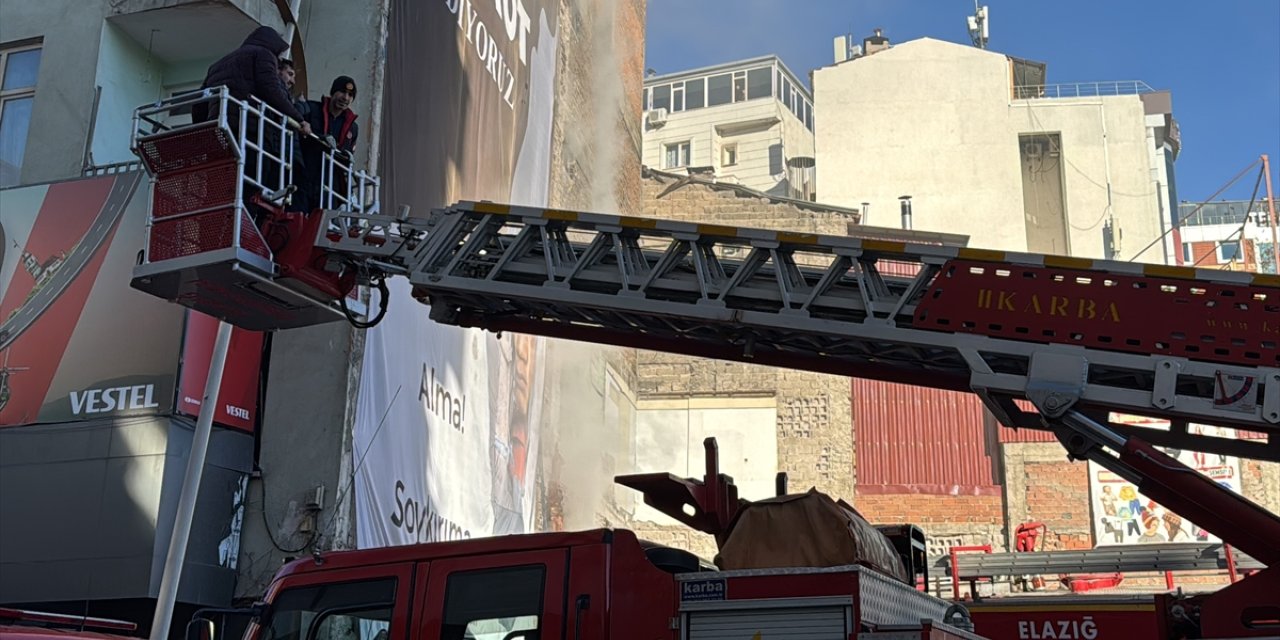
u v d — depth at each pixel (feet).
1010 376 23.07
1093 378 23.16
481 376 64.08
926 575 27.40
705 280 25.49
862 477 105.29
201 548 44.06
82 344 45.32
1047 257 23.50
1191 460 101.24
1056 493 103.45
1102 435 22.54
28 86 54.75
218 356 36.94
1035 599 42.39
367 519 48.73
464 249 27.09
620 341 27.73
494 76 69.97
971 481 104.73
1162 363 22.31
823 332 24.50
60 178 51.62
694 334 27.27
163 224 26.71
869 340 24.38
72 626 21.15
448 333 59.57
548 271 26.40
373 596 22.86
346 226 27.94
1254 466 99.96
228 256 25.77
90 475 43.16
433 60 59.72
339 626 22.90
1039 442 104.32
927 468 105.19
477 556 22.39
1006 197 161.17
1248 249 125.29
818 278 25.46
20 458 44.14
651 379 108.17
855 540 21.27
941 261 24.04
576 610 21.33
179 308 44.86
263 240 26.84
